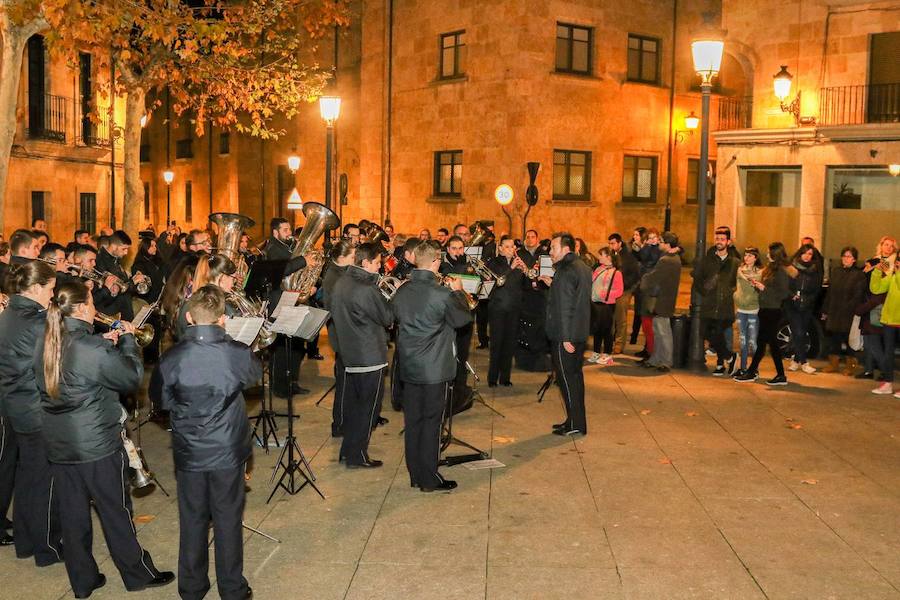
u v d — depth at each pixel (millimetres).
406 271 12234
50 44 12906
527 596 5434
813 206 20438
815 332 14219
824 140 20078
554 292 9117
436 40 28016
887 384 11469
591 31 27312
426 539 6355
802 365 13133
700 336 13016
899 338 13508
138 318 6152
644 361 13547
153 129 47469
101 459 5289
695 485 7617
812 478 7836
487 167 26578
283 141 37344
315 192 35531
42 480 5828
